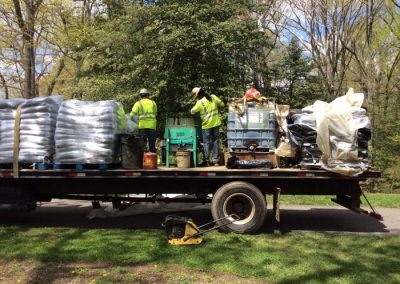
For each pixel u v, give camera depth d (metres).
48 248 6.84
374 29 28.97
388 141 24.41
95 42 20.83
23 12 22.58
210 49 19.94
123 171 8.07
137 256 6.40
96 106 8.13
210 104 9.31
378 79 29.89
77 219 9.42
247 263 6.13
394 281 5.54
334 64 29.06
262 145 8.50
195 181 8.48
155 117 9.81
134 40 19.41
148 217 9.64
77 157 8.02
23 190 8.50
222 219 7.85
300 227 8.82
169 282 5.37
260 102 8.77
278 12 27.80
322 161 7.89
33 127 8.18
